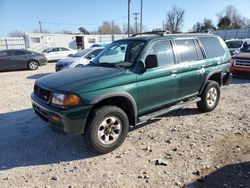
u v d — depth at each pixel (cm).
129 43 498
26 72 1546
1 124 564
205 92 588
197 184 334
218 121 557
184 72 521
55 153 427
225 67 638
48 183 343
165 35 511
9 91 916
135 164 386
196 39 571
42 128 534
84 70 464
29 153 428
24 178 356
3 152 432
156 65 444
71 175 361
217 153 413
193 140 463
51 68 1775
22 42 3431
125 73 430
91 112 405
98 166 383
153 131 507
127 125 437
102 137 413
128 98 429
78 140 473
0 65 1558
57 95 388
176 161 391
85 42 3909
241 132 494
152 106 479
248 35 4706
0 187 335
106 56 518
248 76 1026
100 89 397
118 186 333
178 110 635
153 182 340
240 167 370
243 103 695
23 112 650
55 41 3609
